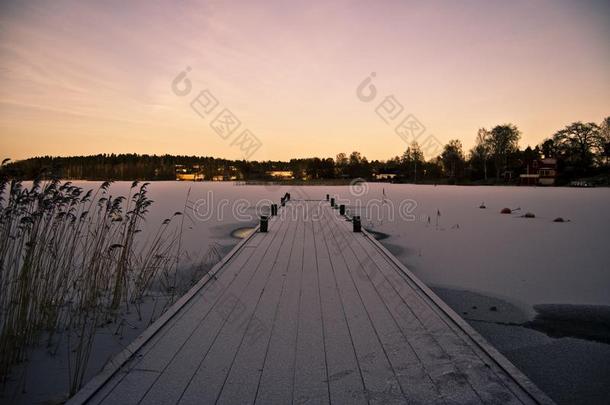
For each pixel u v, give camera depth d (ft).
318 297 12.12
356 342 8.77
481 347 8.34
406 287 13.26
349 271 15.61
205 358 7.95
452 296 14.97
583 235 30.50
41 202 11.00
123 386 6.84
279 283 13.76
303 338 8.98
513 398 6.55
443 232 31.86
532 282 16.92
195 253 23.13
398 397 6.58
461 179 167.02
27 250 10.54
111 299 13.57
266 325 9.77
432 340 8.88
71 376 8.25
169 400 6.44
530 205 60.08
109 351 9.48
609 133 161.27
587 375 8.89
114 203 14.29
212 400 6.45
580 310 13.38
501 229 33.91
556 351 10.18
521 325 12.01
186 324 9.79
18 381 8.04
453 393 6.70
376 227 34.63
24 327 9.50
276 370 7.48
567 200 71.10
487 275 18.12
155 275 17.12
